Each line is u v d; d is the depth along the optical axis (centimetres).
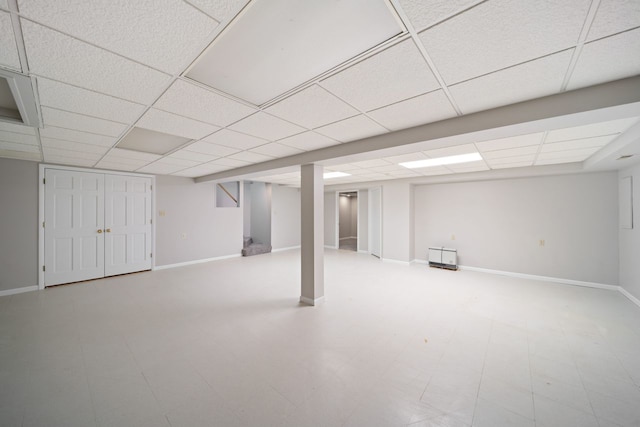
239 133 272
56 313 337
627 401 186
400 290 440
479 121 215
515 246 532
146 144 325
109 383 202
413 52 137
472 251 585
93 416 169
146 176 561
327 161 348
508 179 542
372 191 780
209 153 366
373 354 245
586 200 463
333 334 284
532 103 192
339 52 138
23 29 114
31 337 273
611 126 244
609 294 418
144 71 153
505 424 166
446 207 620
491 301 387
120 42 126
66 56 137
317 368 223
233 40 128
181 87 173
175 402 183
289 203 888
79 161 426
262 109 209
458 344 264
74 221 470
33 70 150
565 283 480
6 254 407
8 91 193
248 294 417
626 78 162
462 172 539
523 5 105
